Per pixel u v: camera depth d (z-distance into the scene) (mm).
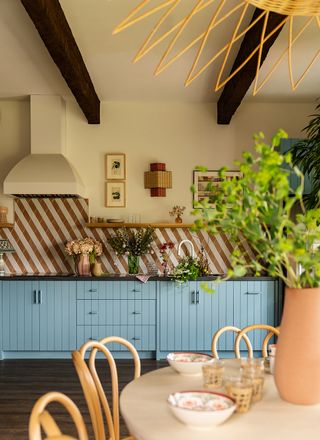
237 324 6156
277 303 6184
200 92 6406
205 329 6160
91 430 3812
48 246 6746
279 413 1858
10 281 6180
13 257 6746
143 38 4672
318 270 1859
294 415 1838
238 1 3914
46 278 6164
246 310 6164
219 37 4660
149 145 6836
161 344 6156
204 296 6156
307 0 1745
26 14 4238
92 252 6438
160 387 2186
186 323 6160
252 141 6836
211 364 2174
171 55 5105
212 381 2131
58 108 6484
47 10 3695
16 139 6742
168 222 6773
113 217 6773
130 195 6797
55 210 6770
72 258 6734
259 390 1993
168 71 5613
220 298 6160
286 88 6199
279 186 1749
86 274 6371
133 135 6840
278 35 4555
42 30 3955
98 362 5992
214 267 6719
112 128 6836
